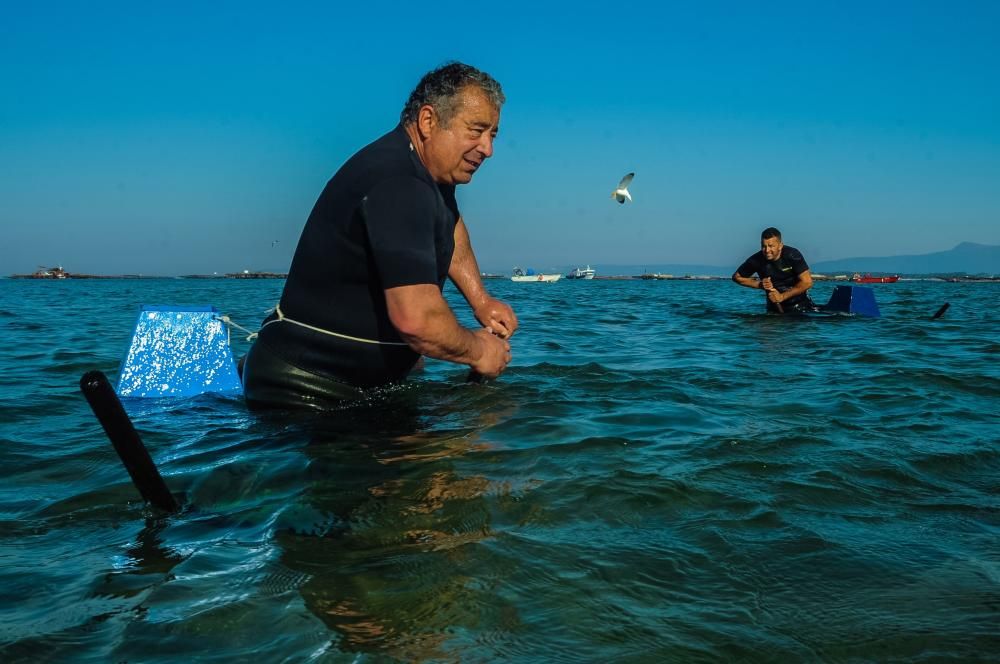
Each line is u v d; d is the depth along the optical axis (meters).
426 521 2.10
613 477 2.47
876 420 3.37
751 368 5.02
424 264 3.11
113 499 2.32
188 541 1.99
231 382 4.02
